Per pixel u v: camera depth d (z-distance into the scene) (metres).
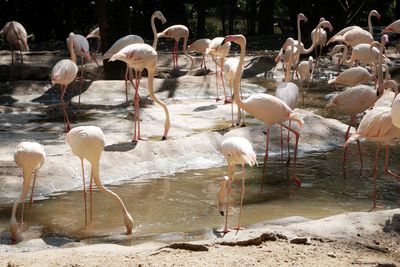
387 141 6.09
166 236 5.06
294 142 8.61
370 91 7.58
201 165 7.81
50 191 6.63
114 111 10.59
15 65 13.97
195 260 4.29
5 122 9.60
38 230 5.41
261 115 7.04
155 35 11.34
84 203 6.09
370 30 13.91
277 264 4.21
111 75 13.67
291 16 18.95
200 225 5.49
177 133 8.88
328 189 6.69
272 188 6.75
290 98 7.73
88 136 5.42
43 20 21.12
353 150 8.48
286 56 12.09
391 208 6.02
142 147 7.80
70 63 8.89
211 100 11.81
